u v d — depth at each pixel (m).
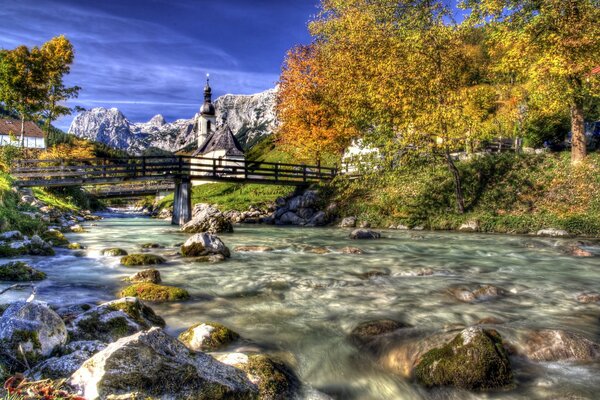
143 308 6.36
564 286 9.36
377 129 24.25
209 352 5.36
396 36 27.88
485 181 27.20
